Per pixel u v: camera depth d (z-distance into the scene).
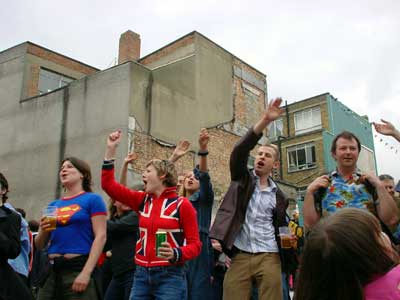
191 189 5.07
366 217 1.75
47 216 3.81
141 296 3.76
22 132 17.34
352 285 1.67
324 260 1.69
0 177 4.14
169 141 15.59
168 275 3.70
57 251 3.89
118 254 4.73
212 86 18.41
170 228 3.82
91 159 14.69
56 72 21.22
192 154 16.47
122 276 4.67
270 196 4.40
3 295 3.64
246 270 4.14
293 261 4.21
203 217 4.86
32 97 17.58
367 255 1.66
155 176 4.01
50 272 3.90
